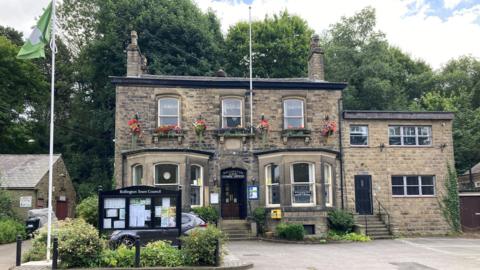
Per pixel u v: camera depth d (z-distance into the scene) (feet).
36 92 132.98
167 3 134.51
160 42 128.57
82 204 74.54
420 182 89.15
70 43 153.07
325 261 52.85
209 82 85.92
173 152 79.71
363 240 76.38
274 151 82.02
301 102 88.43
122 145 82.79
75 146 144.66
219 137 84.53
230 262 49.39
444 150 90.43
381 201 87.04
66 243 46.21
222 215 84.64
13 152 130.93
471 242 75.72
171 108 85.25
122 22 129.49
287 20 148.15
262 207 81.87
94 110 139.95
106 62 130.31
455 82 159.33
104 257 46.55
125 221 52.80
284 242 73.92
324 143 87.30
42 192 100.37
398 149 89.10
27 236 82.94
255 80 87.61
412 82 161.07
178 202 53.93
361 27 146.61
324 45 152.05
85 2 149.59
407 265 50.08
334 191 83.35
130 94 84.02
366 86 134.82
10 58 122.62
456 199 89.25
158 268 45.27
